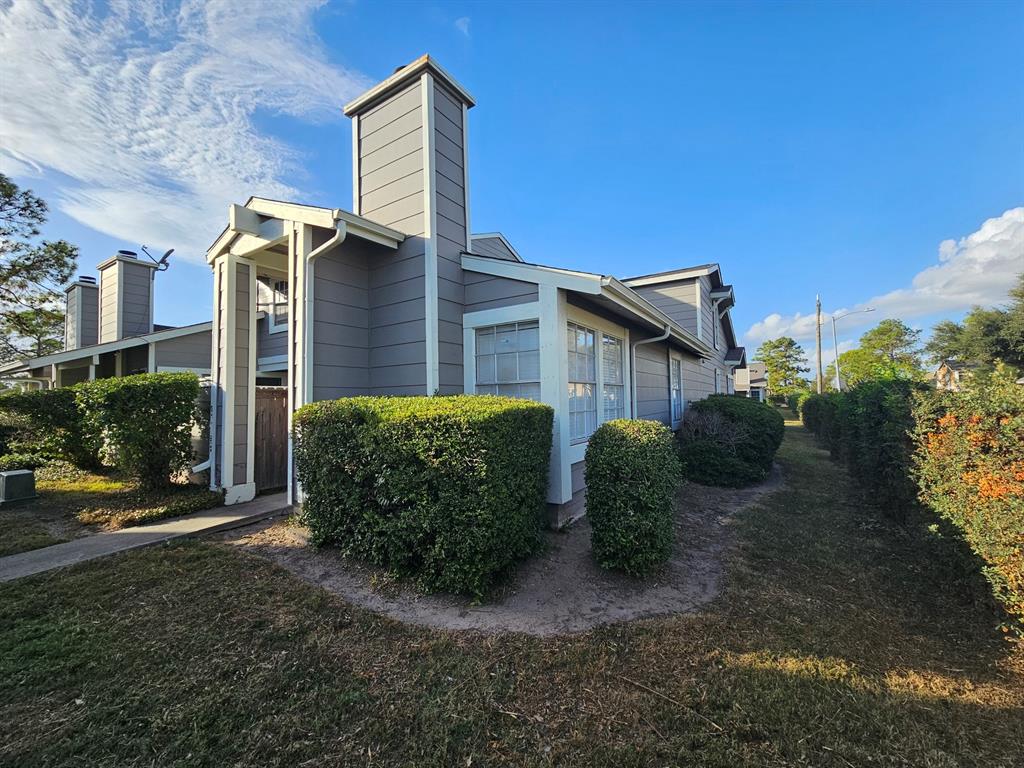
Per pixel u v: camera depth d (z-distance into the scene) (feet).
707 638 9.31
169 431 19.16
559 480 15.66
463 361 18.37
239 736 6.37
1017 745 6.49
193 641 8.73
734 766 6.01
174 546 13.76
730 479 25.29
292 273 17.10
